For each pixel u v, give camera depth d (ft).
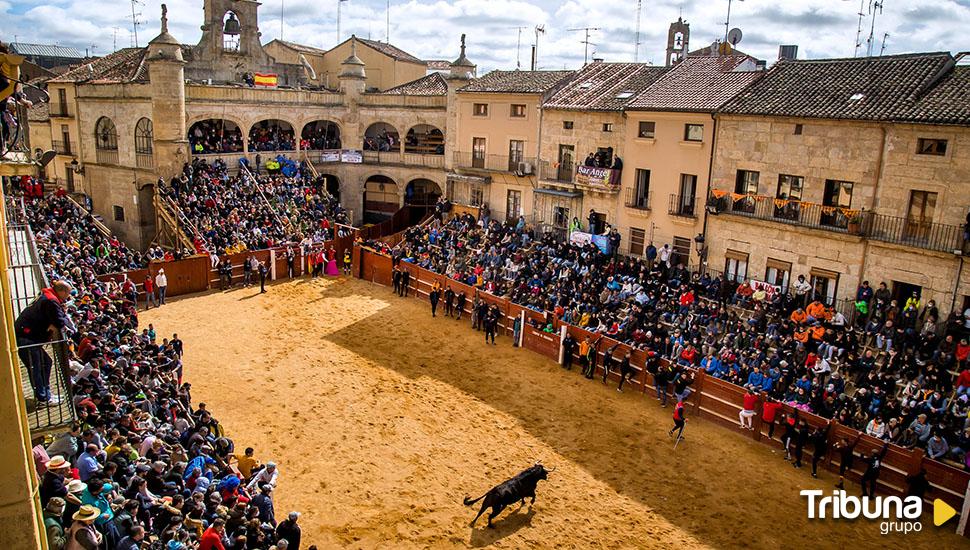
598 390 98.73
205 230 139.95
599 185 134.10
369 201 191.72
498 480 73.72
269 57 181.16
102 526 39.01
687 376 92.02
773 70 117.50
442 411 89.04
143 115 146.72
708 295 112.47
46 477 37.01
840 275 100.58
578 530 65.77
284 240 148.87
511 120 154.71
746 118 110.11
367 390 93.71
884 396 81.61
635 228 131.75
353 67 180.96
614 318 108.47
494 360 108.17
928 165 90.74
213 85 156.87
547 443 82.43
